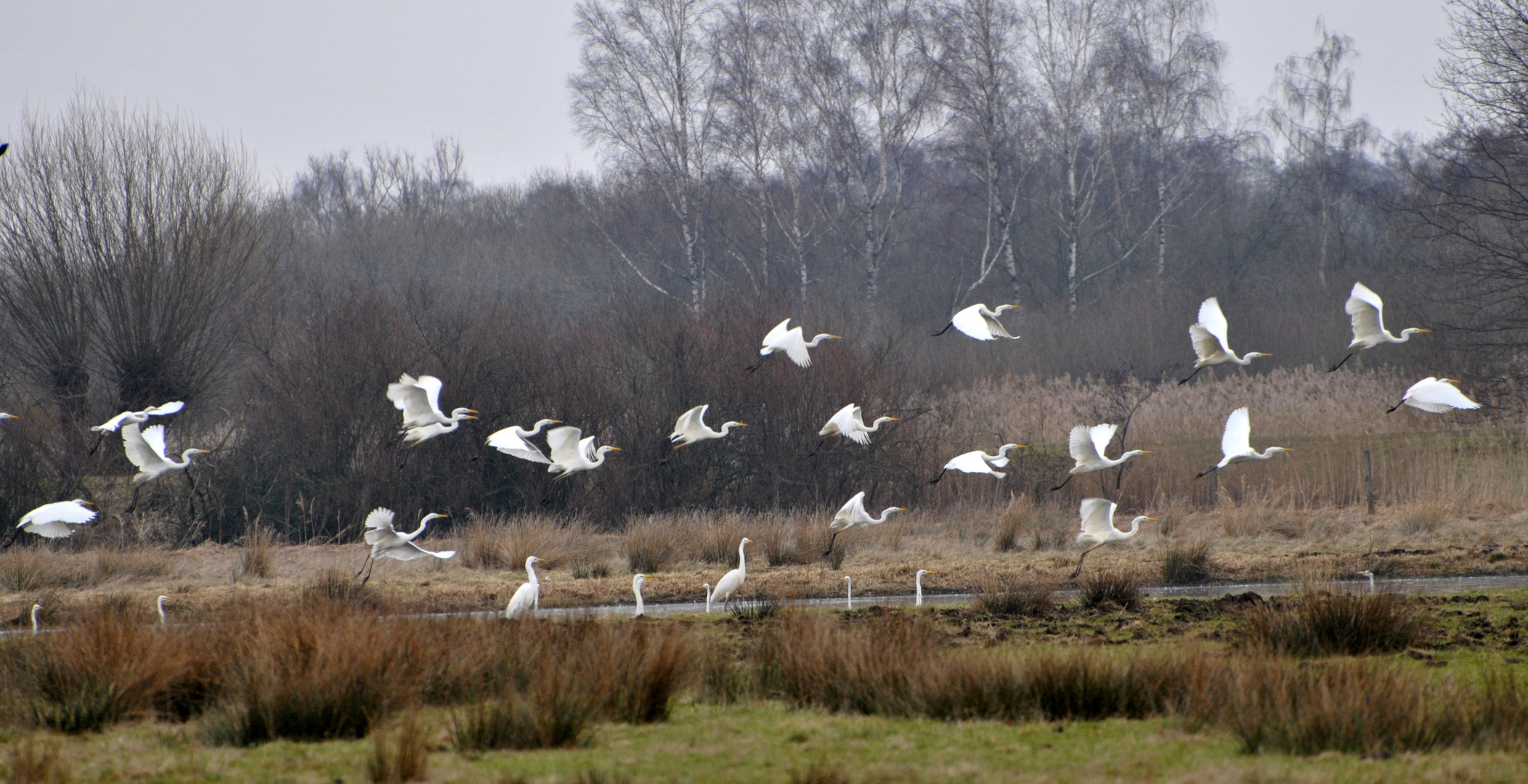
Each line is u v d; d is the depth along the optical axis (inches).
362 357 1184.8
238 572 838.5
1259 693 332.5
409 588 748.0
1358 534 868.6
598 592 729.6
